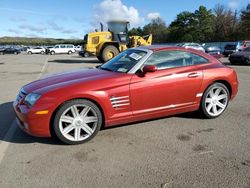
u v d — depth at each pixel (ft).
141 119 16.69
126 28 73.51
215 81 18.78
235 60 61.52
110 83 15.42
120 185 11.05
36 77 42.39
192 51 18.44
